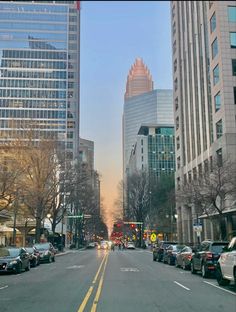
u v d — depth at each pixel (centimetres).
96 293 1462
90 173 5572
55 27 10644
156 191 9706
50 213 5884
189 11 7525
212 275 2066
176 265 2941
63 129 9956
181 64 8088
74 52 14238
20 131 4409
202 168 6075
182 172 7675
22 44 7881
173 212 9100
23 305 1198
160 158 15462
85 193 6444
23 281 1955
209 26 6162
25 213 4872
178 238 7669
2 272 2498
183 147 7769
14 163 3834
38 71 9875
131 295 1413
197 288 1633
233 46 5684
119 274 2308
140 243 9762
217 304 1222
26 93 9331
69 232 10981
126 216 10344
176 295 1421
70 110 13625
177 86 8356
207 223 6100
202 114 6488
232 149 5222
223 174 4038
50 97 9969
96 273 2386
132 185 9788
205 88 6312
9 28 7150
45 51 10206
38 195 4441
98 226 12750
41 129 4781
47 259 3609
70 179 5062
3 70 6681
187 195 4372
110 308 1136
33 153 4334
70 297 1364
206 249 2127
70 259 4362
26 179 4312
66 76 10344
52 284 1795
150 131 16000
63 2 14588
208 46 6291
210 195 3906
